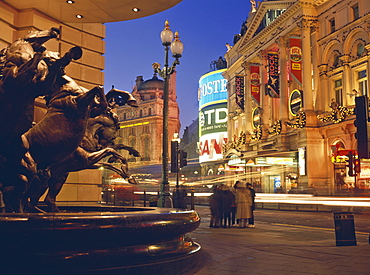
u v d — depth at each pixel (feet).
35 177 20.94
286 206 102.47
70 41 41.47
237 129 173.68
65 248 15.78
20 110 18.75
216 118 216.13
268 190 136.56
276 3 137.28
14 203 19.74
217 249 28.27
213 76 221.05
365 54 99.30
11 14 36.09
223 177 178.29
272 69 131.03
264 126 141.49
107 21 37.83
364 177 91.86
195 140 313.94
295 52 120.37
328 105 113.29
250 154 144.36
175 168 65.16
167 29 58.54
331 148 110.11
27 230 15.03
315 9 119.55
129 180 24.41
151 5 32.91
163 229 17.92
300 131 116.98
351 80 104.94
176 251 19.17
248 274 19.79
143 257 17.21
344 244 30.22
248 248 28.89
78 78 42.60
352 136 103.96
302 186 114.83
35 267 15.30
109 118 25.18
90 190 43.06
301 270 20.85
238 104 157.99
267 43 139.85
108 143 25.55
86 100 19.98
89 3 33.63
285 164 122.52
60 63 18.58
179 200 64.34
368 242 32.86
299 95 122.21
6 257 15.14
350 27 105.09
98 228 15.89
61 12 36.58
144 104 290.97
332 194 101.76
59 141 19.99
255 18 149.48
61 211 24.88
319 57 116.88
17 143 18.98
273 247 29.53
